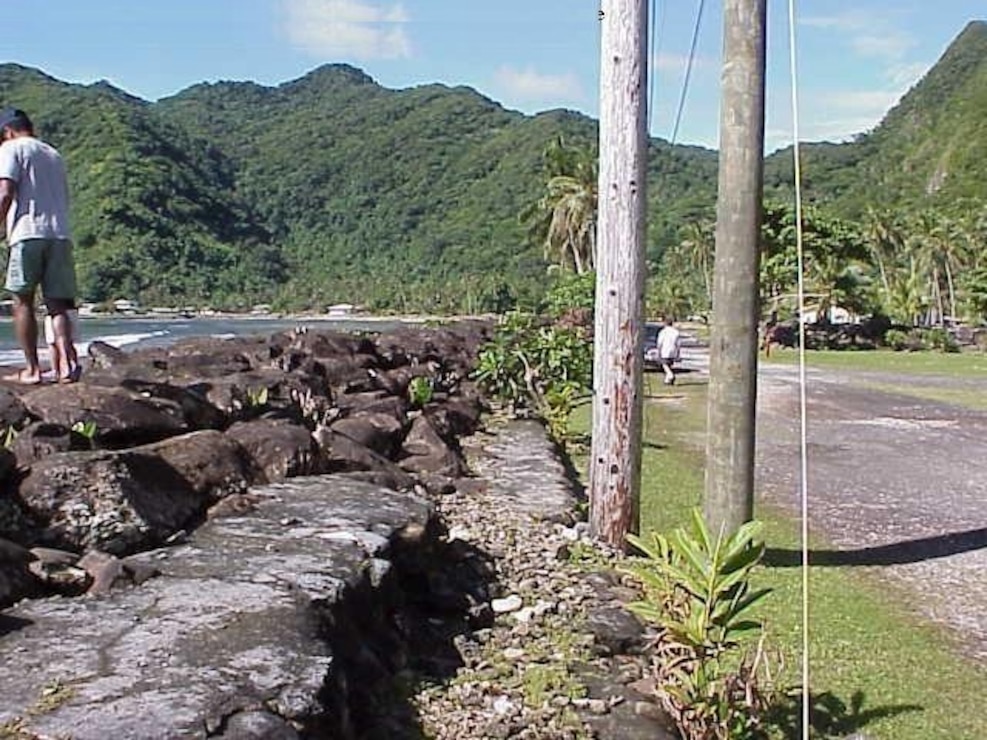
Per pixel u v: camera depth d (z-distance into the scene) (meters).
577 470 9.16
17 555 3.48
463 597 4.76
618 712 3.85
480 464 8.45
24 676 2.75
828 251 45.59
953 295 67.44
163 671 2.81
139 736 2.45
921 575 6.36
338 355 10.71
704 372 23.58
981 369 29.52
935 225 69.75
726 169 6.28
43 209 6.04
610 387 6.34
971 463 11.12
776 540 7.20
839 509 8.42
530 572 5.46
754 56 6.23
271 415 6.61
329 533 4.28
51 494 3.95
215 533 4.24
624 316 6.30
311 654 3.06
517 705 3.88
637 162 6.29
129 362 8.18
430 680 4.03
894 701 4.29
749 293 6.28
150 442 5.18
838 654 4.82
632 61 6.23
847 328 46.38
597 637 4.56
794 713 4.11
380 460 6.72
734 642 3.95
